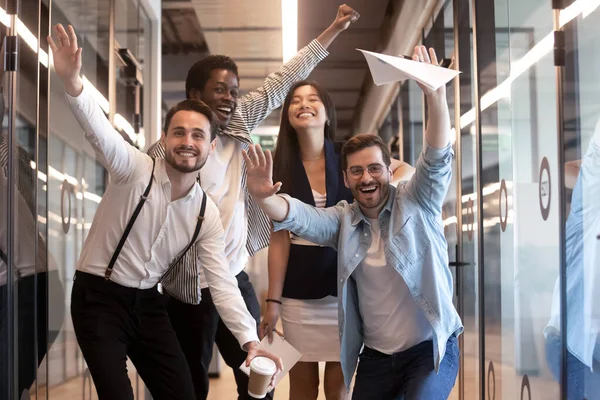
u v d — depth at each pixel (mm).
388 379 2752
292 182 3383
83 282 2602
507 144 3291
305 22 8258
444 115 2521
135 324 2643
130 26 5492
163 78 9367
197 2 7707
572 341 2721
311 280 3334
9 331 2619
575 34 2596
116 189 2572
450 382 2686
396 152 8078
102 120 2451
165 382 2689
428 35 5547
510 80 3232
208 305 3270
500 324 3424
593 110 2471
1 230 2551
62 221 3418
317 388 3512
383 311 2723
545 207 2887
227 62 3326
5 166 2584
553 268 2832
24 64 2742
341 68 9914
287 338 3396
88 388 3963
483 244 3613
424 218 2691
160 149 3119
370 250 2740
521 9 3086
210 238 2705
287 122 3422
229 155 3277
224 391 6203
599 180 2465
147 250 2600
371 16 8070
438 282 2639
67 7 3553
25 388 2725
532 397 3068
